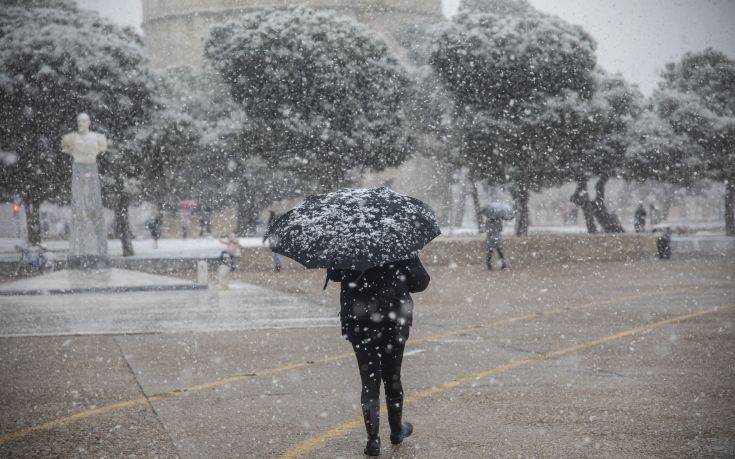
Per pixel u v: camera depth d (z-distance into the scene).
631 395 7.80
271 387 8.55
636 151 44.56
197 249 45.88
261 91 42.38
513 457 5.89
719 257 35.59
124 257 34.81
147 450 6.25
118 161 37.59
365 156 43.53
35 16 38.69
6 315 16.30
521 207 40.53
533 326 13.31
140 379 9.14
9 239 71.56
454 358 10.19
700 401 7.52
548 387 8.25
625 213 87.19
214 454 6.12
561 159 39.31
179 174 55.56
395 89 43.69
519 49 38.00
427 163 78.50
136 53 38.75
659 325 13.05
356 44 42.84
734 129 47.66
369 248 5.81
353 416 7.24
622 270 28.16
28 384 8.93
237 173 55.75
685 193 79.25
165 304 18.52
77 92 36.66
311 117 42.56
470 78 38.81
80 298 20.52
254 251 33.19
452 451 6.09
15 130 36.44
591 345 11.06
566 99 38.09
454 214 74.81
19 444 6.48
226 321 14.78
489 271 29.11
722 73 52.09
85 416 7.38
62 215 81.81
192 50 86.44
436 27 40.19
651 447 6.06
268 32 42.09
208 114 53.59
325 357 10.51
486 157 39.84
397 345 6.20
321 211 6.14
